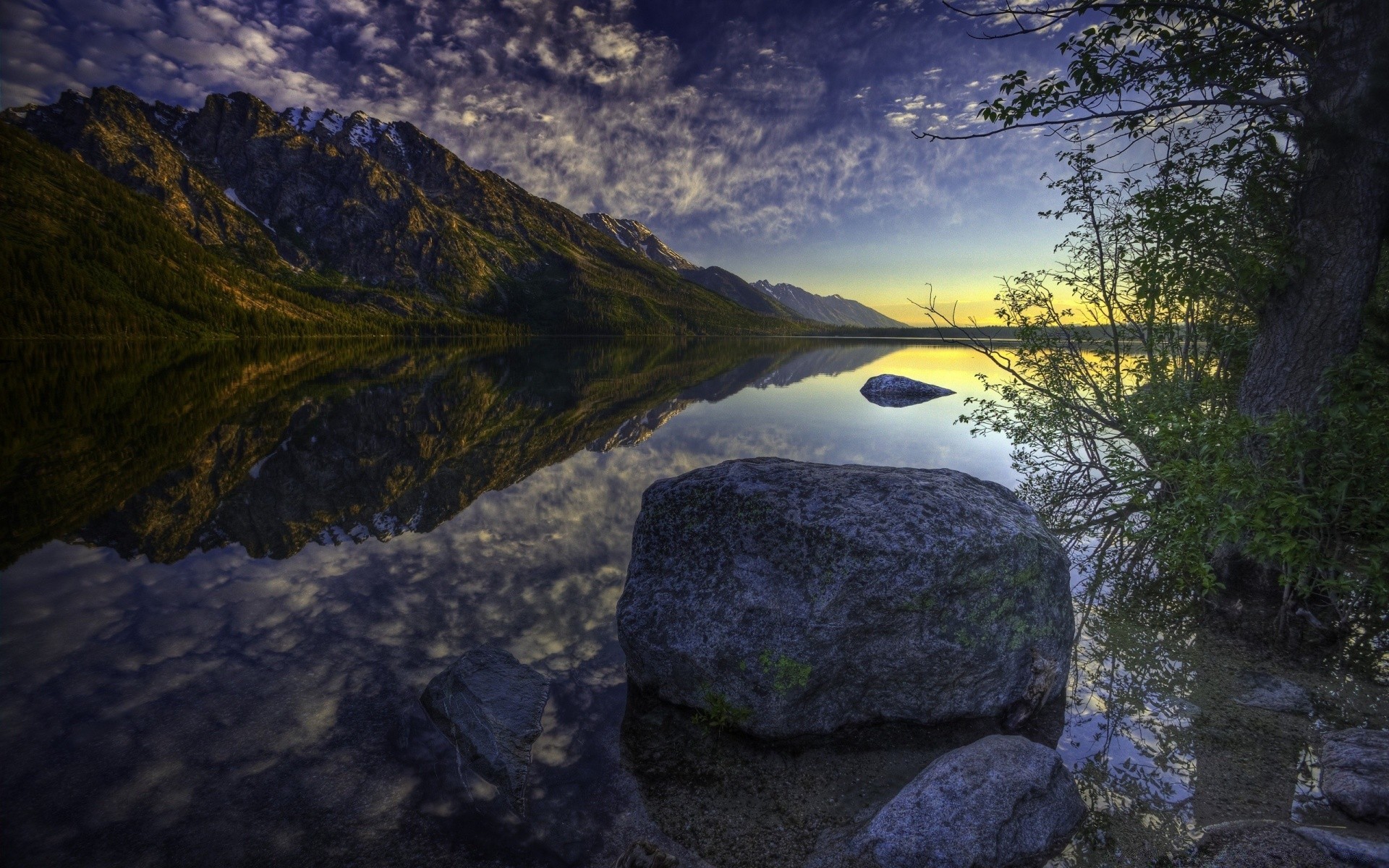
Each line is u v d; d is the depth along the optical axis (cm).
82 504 1023
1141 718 479
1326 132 541
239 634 617
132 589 722
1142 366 907
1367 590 626
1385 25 518
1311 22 558
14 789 390
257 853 348
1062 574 538
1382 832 346
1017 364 1047
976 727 484
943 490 545
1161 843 353
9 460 1283
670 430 1847
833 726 479
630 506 1098
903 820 352
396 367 4431
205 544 879
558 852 356
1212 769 419
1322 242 596
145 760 424
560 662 578
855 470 595
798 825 382
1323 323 604
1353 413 571
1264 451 641
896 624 477
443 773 420
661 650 506
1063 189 902
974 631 482
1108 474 950
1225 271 718
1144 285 755
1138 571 766
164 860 340
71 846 347
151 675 536
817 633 471
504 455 1500
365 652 587
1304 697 498
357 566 811
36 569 773
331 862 344
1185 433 638
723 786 417
